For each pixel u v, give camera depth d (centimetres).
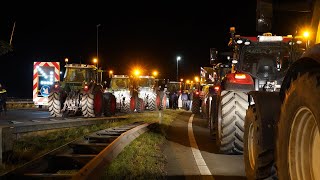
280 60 1125
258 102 627
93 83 2191
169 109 3875
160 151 1155
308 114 417
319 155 412
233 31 1153
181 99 4028
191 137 1508
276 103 620
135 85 3192
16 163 833
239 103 1043
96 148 992
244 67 1140
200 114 2925
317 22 462
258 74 1127
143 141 1248
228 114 1045
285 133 452
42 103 2903
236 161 1012
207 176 837
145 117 2297
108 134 1261
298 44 993
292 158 443
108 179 720
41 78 2888
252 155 697
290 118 438
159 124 1800
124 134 1091
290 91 435
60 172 793
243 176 835
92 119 1705
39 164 744
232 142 1055
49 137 1226
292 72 445
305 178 438
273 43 1119
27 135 1198
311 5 497
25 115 2366
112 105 2417
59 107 2225
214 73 1927
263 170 617
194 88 3566
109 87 2972
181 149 1209
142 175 799
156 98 3297
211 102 1459
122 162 873
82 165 827
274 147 562
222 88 1111
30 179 644
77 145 996
